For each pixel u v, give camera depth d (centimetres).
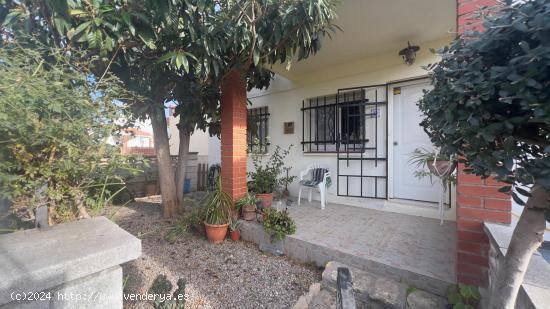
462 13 161
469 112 90
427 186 376
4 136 102
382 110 414
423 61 367
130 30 179
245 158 350
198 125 413
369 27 322
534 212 95
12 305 75
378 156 420
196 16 221
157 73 287
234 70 317
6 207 116
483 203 159
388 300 172
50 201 126
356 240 254
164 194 391
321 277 224
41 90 104
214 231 291
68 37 167
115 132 150
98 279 95
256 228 288
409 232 280
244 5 212
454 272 185
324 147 480
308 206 419
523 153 84
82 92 133
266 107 572
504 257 110
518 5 83
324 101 474
